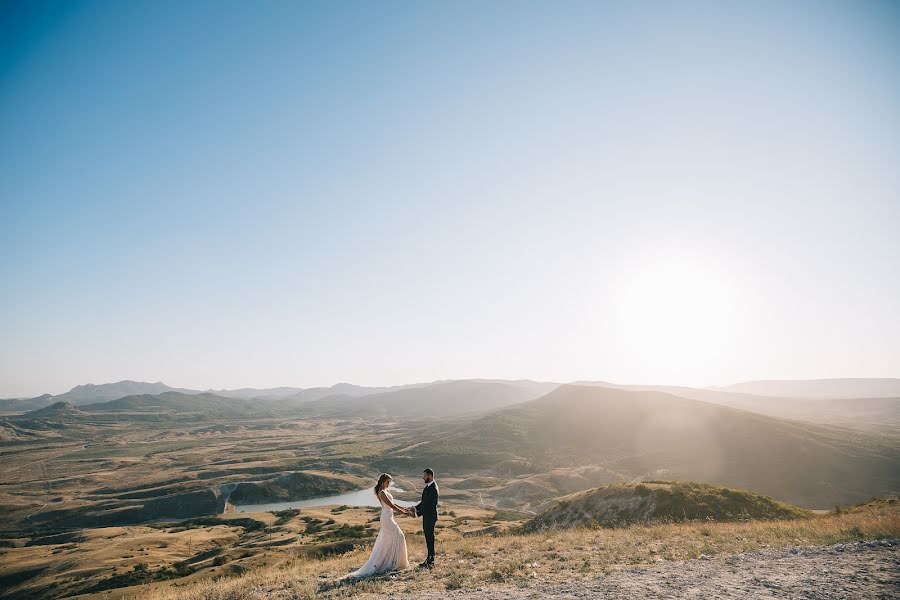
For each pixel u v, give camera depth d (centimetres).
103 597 4662
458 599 927
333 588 1148
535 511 13138
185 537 10206
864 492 12875
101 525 15425
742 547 1388
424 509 1325
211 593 1255
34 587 7162
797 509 3628
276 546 6469
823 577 962
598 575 1087
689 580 991
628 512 3972
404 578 1173
